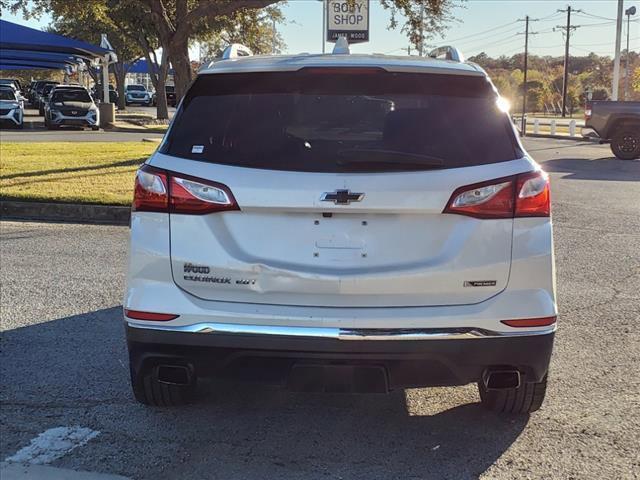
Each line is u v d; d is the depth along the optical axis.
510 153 3.27
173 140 3.37
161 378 3.37
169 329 3.21
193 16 16.17
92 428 3.69
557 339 5.14
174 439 3.58
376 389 3.19
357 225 3.14
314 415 3.88
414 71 3.43
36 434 3.61
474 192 3.15
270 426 3.74
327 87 3.44
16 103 27.09
